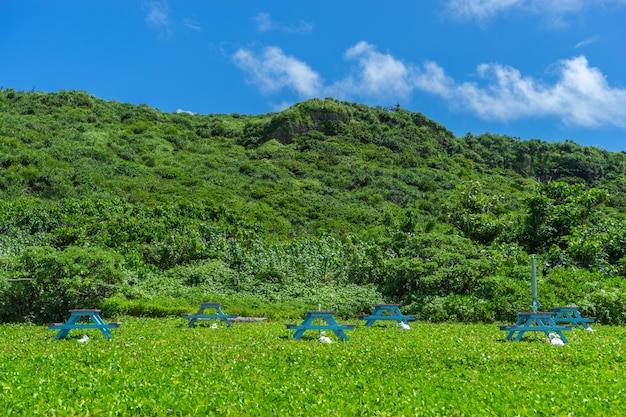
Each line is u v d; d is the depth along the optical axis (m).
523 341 12.82
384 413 6.38
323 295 20.97
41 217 26.98
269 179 53.41
